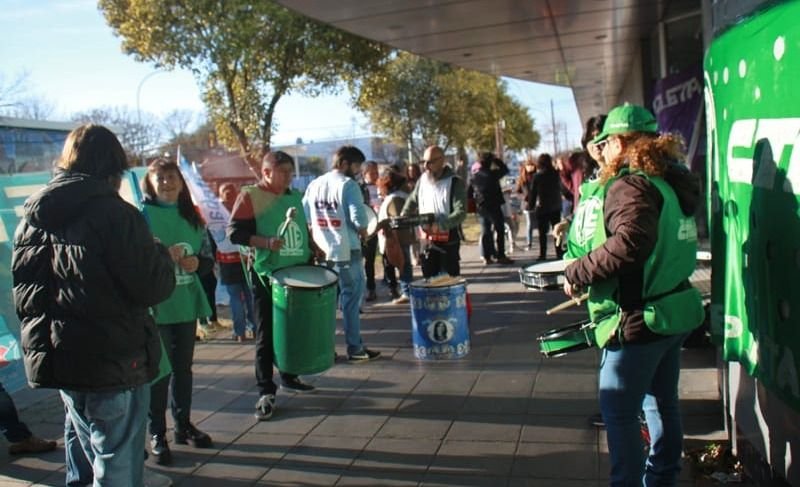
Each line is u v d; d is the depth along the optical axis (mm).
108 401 3004
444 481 3854
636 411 3023
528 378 5449
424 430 4582
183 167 7805
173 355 4453
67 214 2918
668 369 3191
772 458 3062
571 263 2986
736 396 3635
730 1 3232
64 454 4602
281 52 21656
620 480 3029
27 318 2980
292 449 4422
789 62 2592
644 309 2916
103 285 2912
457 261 7066
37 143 6406
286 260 5105
